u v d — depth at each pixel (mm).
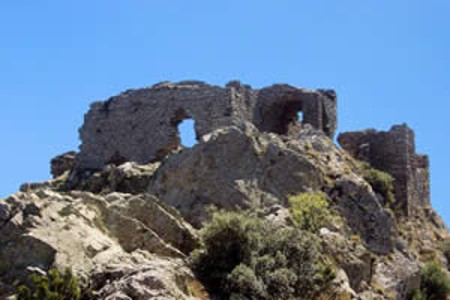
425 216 69188
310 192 51750
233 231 36656
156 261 33719
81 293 30828
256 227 37750
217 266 35781
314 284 37438
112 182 57594
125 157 67625
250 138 52969
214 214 37844
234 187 50594
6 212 33500
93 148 69438
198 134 64188
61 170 75000
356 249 46219
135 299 29500
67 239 33219
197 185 51125
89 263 32656
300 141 57781
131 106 68250
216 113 63781
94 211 36531
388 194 60531
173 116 65875
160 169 53531
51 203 35125
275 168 52156
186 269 34531
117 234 36281
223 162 51812
